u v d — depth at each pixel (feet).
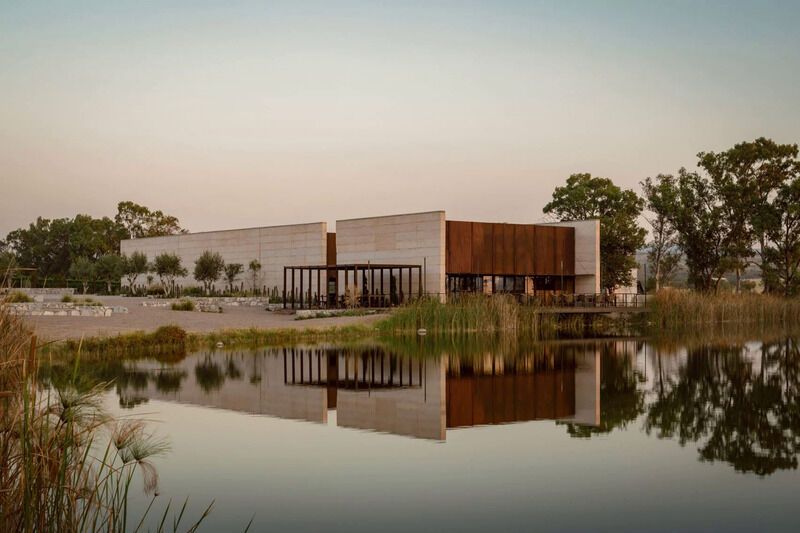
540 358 81.20
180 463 34.81
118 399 51.08
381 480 32.50
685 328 134.72
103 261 205.67
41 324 88.48
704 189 188.96
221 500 29.43
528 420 46.47
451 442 39.93
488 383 62.18
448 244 136.56
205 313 126.93
